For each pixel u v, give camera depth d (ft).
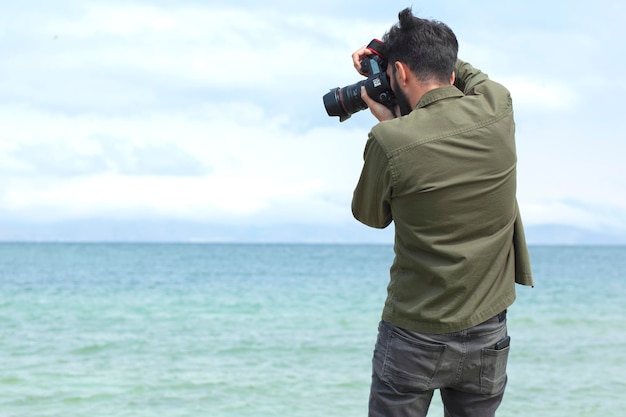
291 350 30.45
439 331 7.59
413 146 7.47
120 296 59.06
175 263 151.33
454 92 7.77
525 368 25.98
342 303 53.78
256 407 20.15
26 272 103.09
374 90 8.18
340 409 19.99
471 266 7.51
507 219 7.75
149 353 29.45
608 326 39.47
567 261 189.26
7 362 26.84
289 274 104.99
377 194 7.80
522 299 58.80
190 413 19.42
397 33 7.99
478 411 8.07
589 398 21.09
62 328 37.70
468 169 7.47
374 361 8.12
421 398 7.90
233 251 310.24
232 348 30.94
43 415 18.97
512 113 7.95
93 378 23.89
